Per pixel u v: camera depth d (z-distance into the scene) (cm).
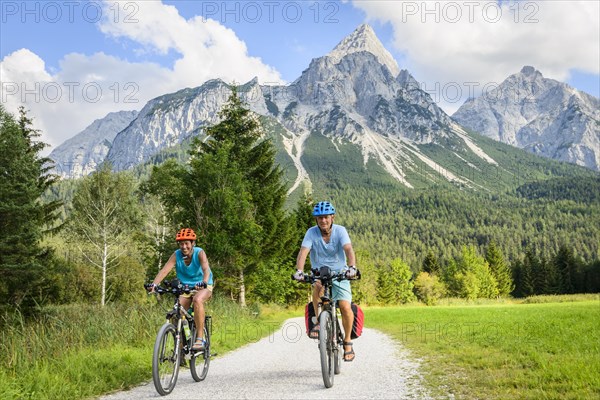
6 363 692
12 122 2823
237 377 668
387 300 8706
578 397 468
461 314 2314
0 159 2694
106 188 4241
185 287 621
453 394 529
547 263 10912
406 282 9331
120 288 5028
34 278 2483
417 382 602
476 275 9425
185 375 693
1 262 2467
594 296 6244
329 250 628
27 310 2381
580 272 10519
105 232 4103
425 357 838
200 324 627
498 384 562
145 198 4341
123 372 678
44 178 3316
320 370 720
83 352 810
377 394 534
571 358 687
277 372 708
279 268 3444
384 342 1153
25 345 763
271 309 3631
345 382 608
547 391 505
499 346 905
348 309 625
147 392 575
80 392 573
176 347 586
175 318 608
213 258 2356
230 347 1102
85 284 4734
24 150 2838
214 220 2347
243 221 2392
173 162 3881
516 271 11506
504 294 10450
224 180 2436
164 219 3862
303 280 595
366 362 800
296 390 559
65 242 4284
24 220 2620
